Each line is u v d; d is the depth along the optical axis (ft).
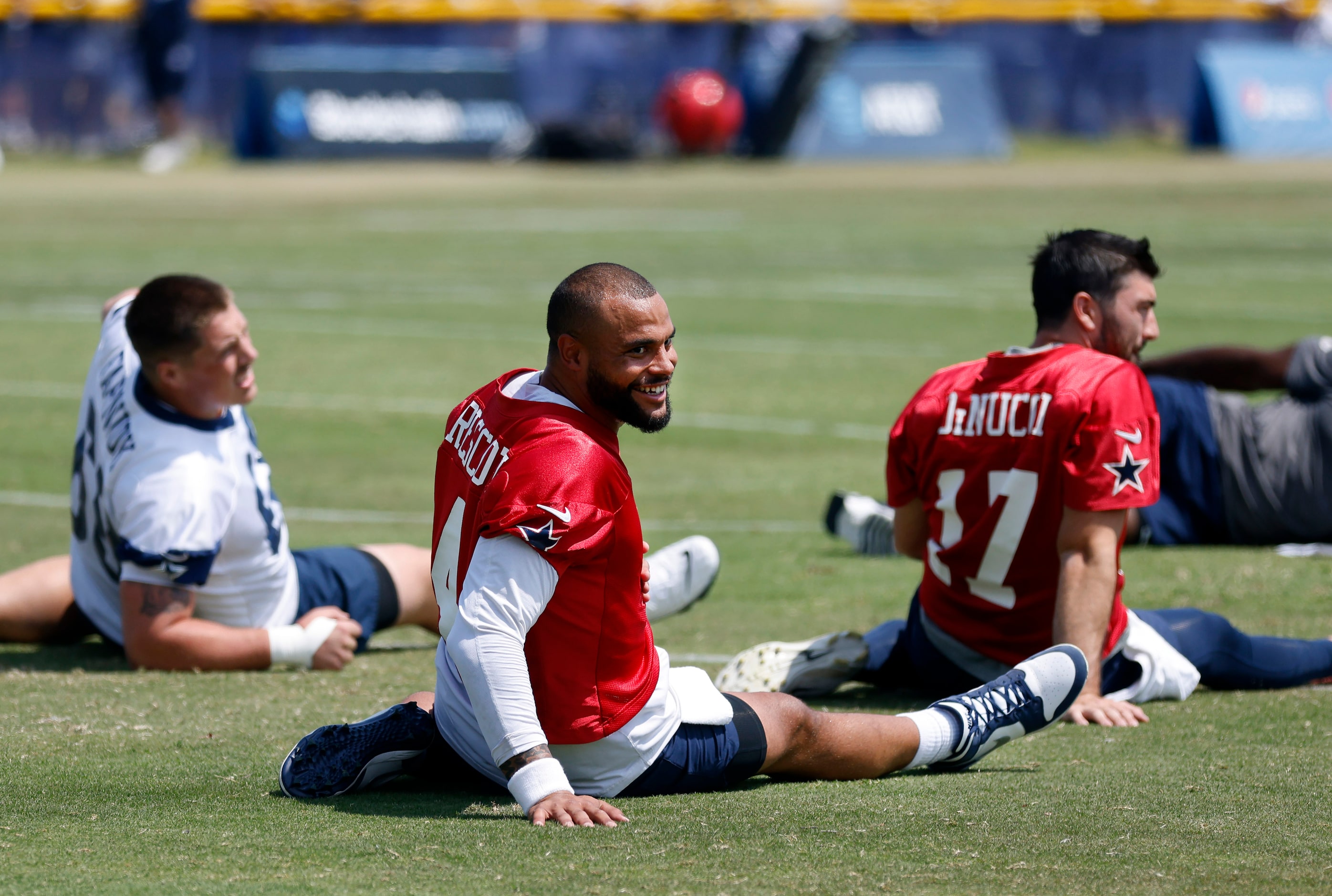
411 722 43.37
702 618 69.56
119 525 59.62
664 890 34.63
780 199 348.18
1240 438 83.05
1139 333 55.01
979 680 55.88
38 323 171.22
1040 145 522.47
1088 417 52.13
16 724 51.19
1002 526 53.72
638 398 39.45
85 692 56.03
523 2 500.33
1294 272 221.25
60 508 91.61
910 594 74.13
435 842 38.22
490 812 41.29
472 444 40.47
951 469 54.80
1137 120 535.19
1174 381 84.33
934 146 479.82
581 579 39.40
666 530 87.97
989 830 39.68
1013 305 192.95
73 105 483.51
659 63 512.63
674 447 113.09
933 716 45.68
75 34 481.05
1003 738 46.52
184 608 59.67
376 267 231.30
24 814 40.93
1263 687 57.88
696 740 42.27
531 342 162.71
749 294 202.90
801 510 93.71
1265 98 488.02
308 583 63.31
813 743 44.14
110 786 43.96
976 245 263.08
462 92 452.35
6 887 34.45
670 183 390.83
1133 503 51.85
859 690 59.77
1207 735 51.11
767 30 514.27
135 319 58.65
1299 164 446.19
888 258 244.83
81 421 61.82
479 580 38.88
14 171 415.64
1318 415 82.48
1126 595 73.20
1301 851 37.99
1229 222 294.66
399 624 66.03
